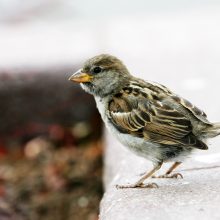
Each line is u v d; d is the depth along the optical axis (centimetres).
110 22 1967
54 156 1448
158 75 1459
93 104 1524
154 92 955
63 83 1530
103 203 920
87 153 1437
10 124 1534
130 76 1013
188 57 1588
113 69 1005
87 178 1354
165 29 1850
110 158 1113
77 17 2122
